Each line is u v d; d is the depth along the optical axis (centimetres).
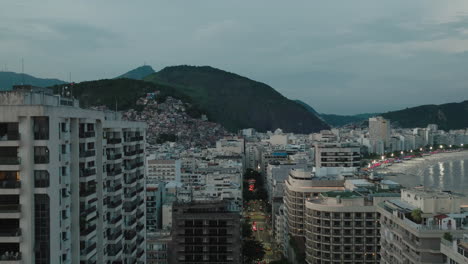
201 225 18162
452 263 11331
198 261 18125
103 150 12725
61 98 11794
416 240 13188
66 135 10356
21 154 9400
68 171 10475
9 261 9344
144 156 16250
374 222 19962
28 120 9381
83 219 11050
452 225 13038
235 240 18062
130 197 14425
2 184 9394
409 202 15788
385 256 16000
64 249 10331
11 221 9569
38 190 9488
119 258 13375
